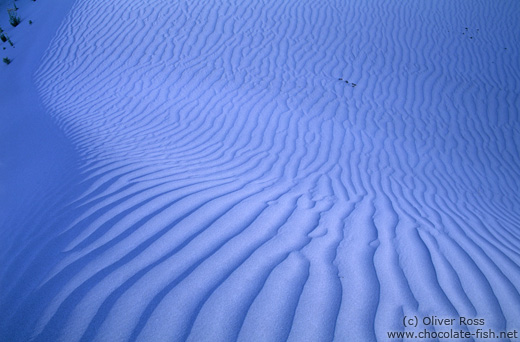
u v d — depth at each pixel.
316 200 3.67
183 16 9.52
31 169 4.24
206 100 6.98
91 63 8.05
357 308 1.93
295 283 2.08
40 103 6.74
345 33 9.86
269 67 8.34
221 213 2.88
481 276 2.37
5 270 2.22
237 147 5.53
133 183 3.34
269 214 2.99
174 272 2.12
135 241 2.40
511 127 7.68
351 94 7.91
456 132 7.32
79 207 2.84
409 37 10.11
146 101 6.79
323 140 6.18
